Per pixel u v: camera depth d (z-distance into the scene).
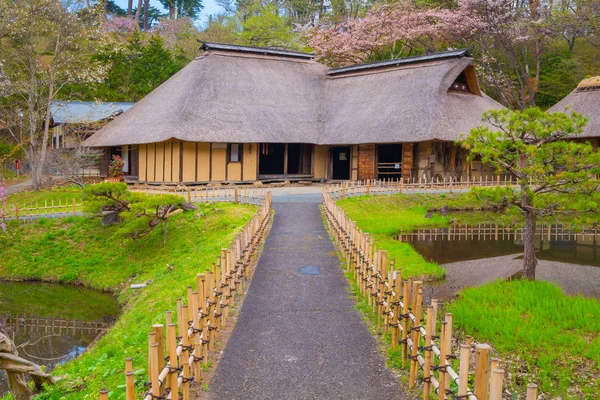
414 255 19.00
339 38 47.88
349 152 36.06
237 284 12.54
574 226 14.55
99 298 19.50
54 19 33.19
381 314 10.55
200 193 27.81
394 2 49.09
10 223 25.30
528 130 15.00
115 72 48.66
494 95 47.44
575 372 9.52
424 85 32.91
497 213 29.06
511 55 45.91
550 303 12.77
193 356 8.16
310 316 11.24
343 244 15.92
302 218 22.28
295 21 65.62
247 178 32.75
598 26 41.69
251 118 32.72
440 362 7.09
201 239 21.44
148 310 14.30
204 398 7.89
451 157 32.72
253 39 56.25
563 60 44.97
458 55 33.66
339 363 8.99
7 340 9.45
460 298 14.27
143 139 30.66
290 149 40.06
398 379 8.43
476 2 43.38
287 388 8.16
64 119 38.25
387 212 27.12
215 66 34.97
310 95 37.44
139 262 21.55
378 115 32.97
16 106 36.09
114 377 9.52
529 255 15.66
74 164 32.25
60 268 22.33
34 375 9.60
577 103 35.12
